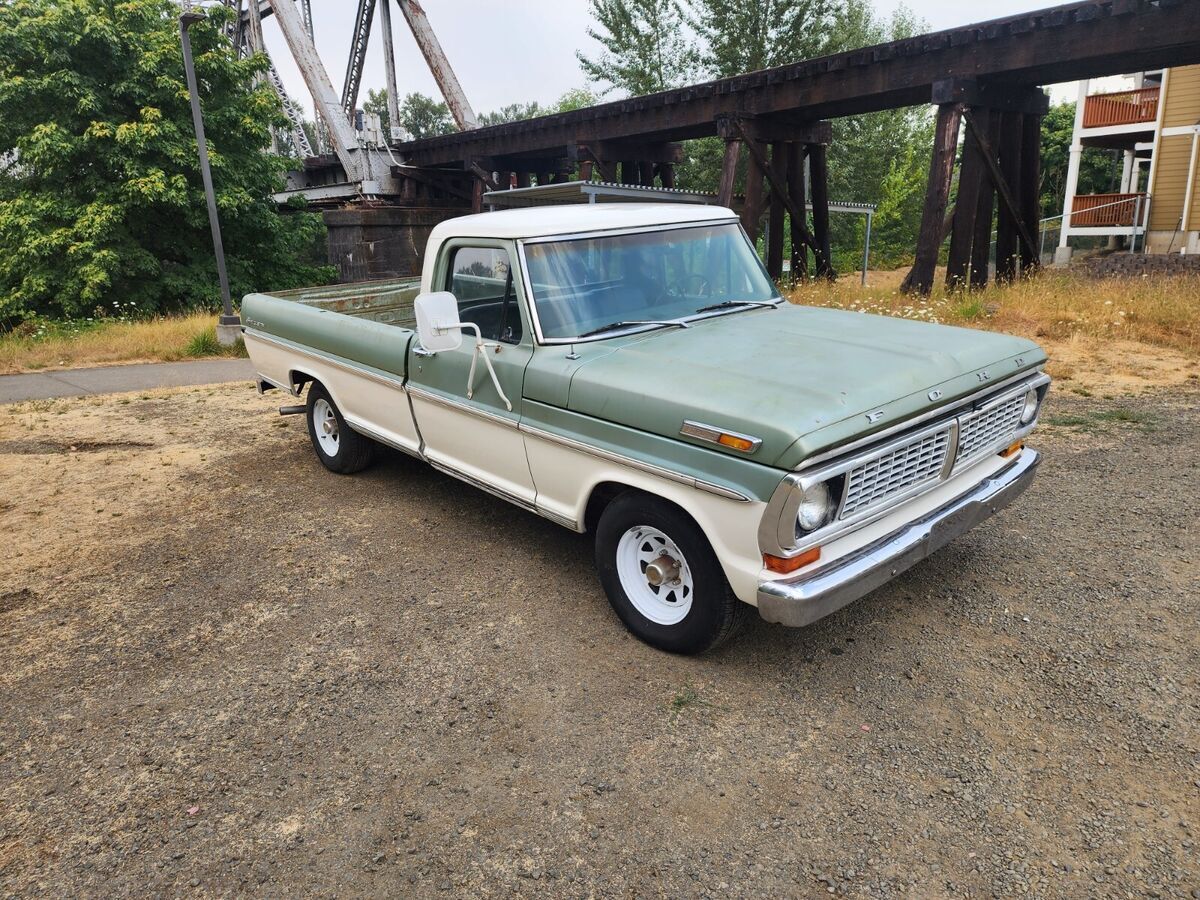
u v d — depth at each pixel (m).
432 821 2.64
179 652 3.73
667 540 3.40
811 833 2.52
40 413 8.64
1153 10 10.88
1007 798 2.62
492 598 4.12
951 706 3.11
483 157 29.08
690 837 2.53
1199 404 7.05
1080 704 3.08
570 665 3.50
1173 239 21.58
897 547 3.20
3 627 4.02
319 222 37.00
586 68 37.72
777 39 32.50
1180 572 4.04
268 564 4.63
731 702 3.20
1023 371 3.78
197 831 2.64
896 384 3.18
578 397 3.55
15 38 20.52
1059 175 40.91
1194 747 2.81
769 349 3.60
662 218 4.42
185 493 5.89
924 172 41.50
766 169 17.86
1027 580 4.04
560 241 4.01
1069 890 2.27
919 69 13.89
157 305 23.39
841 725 3.03
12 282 22.94
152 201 21.33
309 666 3.57
